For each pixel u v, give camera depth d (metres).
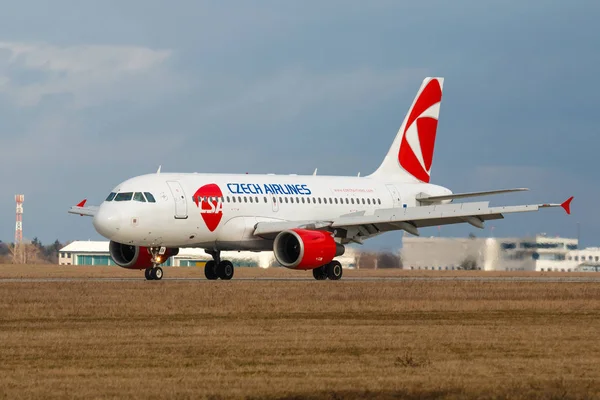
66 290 137.38
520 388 64.50
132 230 169.75
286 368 71.50
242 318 102.44
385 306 114.94
